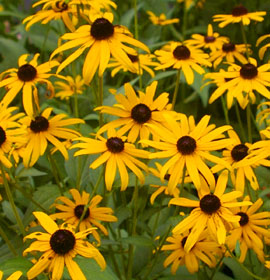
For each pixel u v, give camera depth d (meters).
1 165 0.83
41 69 0.91
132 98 0.87
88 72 0.85
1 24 1.74
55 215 0.89
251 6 1.50
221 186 0.80
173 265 0.89
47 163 1.09
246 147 0.88
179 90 1.42
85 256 0.76
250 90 0.94
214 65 1.14
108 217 0.89
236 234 0.85
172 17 1.68
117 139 0.83
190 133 0.82
